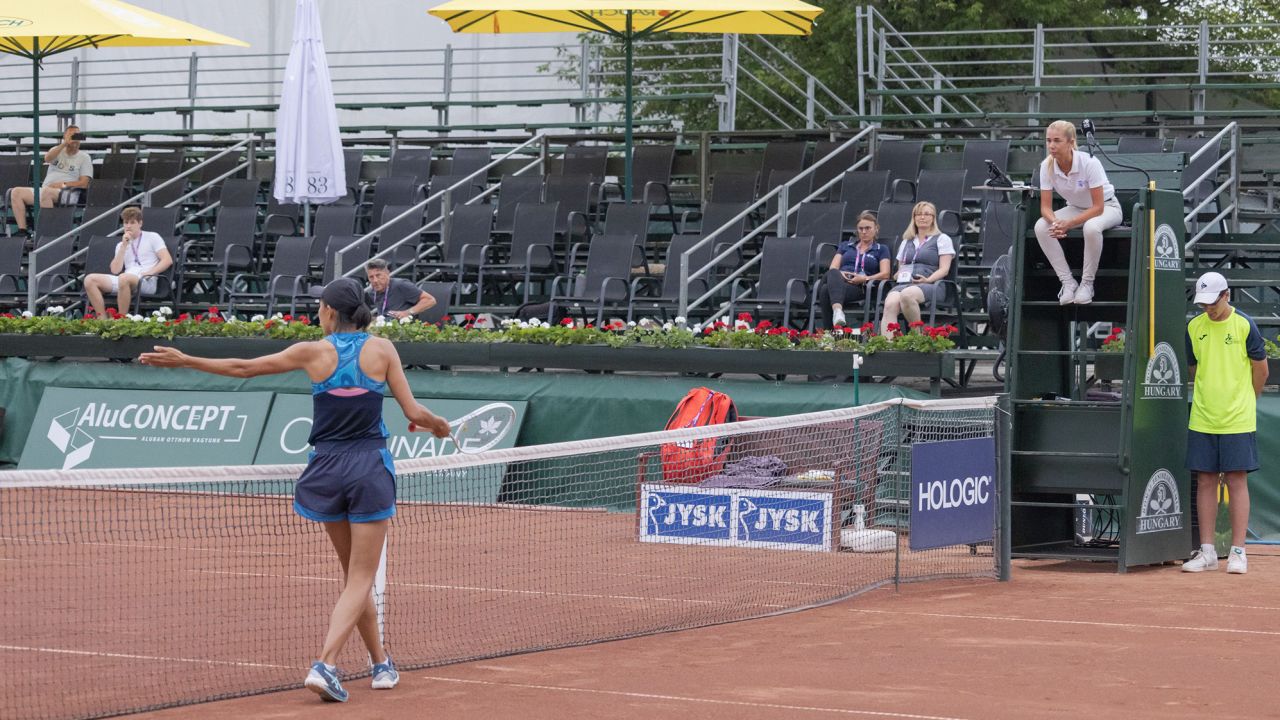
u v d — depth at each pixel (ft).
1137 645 41.32
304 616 46.01
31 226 121.08
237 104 149.59
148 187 120.78
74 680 36.76
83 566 55.72
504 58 145.28
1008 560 55.93
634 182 108.88
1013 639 42.42
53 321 90.02
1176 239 60.95
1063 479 60.34
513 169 117.80
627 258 89.15
